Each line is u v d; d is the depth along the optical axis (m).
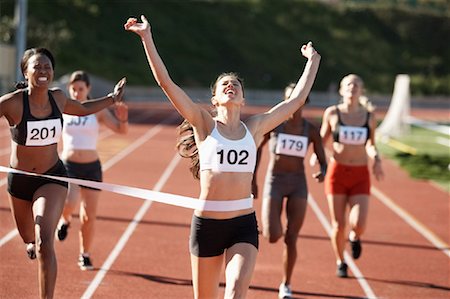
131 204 28.25
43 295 12.50
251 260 11.32
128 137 57.88
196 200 11.88
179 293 16.84
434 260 21.41
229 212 11.54
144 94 121.81
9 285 16.83
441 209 30.45
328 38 164.62
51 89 13.72
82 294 16.42
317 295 17.30
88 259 18.56
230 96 11.56
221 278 18.20
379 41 169.62
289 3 172.88
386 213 29.09
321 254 21.64
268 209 16.95
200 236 11.63
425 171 42.62
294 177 17.09
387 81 155.50
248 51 150.75
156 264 19.45
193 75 138.38
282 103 12.58
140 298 16.31
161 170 39.28
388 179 39.62
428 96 155.25
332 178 18.72
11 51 36.91
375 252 22.17
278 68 148.88
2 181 31.48
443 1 196.12
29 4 129.12
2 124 63.94
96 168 18.47
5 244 20.75
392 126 69.19
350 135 18.42
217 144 11.50
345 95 18.77
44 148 13.44
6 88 61.41
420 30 175.12
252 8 166.00
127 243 21.80
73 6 136.88
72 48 124.12
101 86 105.81
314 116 93.50
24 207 13.80
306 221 26.66
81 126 18.30
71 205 18.42
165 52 141.00
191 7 158.38
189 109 11.42
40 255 12.56
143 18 11.14
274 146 17.09
